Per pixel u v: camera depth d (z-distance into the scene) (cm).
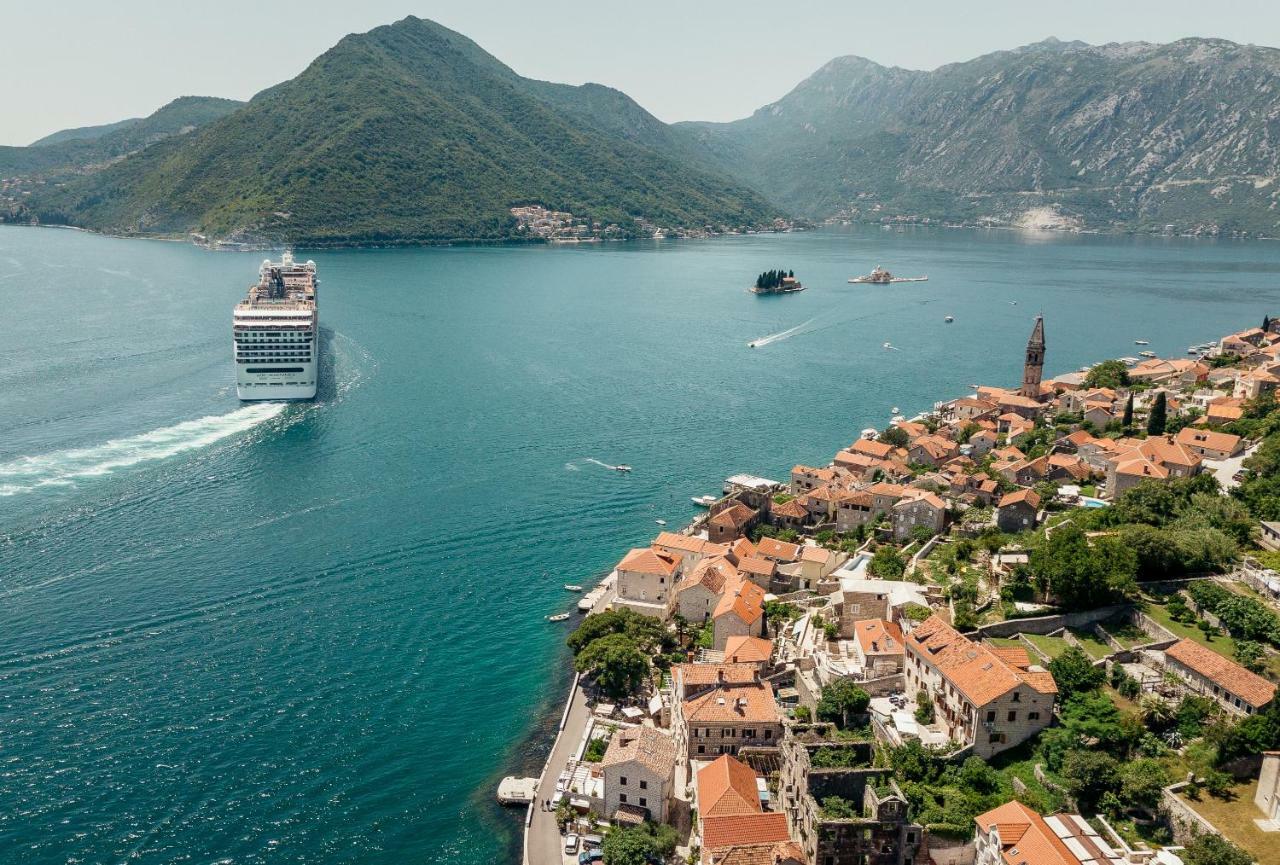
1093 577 13075
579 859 10406
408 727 13075
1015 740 10962
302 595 16600
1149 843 9344
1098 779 9869
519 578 17762
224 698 13475
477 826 11256
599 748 12412
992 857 9125
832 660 13475
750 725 11806
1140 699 11175
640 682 14188
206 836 10875
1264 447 19488
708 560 17200
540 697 13938
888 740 11438
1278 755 9175
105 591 16300
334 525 19675
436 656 14912
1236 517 15550
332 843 10881
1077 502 19012
